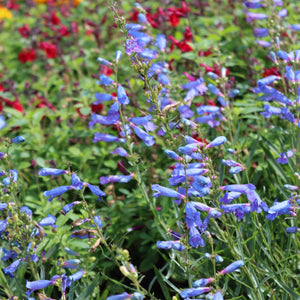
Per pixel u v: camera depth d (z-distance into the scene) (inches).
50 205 47.1
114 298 36.3
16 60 81.0
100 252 45.8
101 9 79.0
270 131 49.7
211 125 47.1
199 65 51.8
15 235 39.4
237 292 41.4
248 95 51.6
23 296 40.8
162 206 43.3
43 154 53.4
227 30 56.6
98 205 49.7
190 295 37.6
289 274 41.3
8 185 39.9
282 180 46.1
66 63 67.9
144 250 47.4
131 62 40.9
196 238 38.7
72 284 40.1
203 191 38.8
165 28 57.7
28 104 60.5
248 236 43.4
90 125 42.1
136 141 48.9
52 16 74.4
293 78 43.0
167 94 47.7
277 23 52.4
